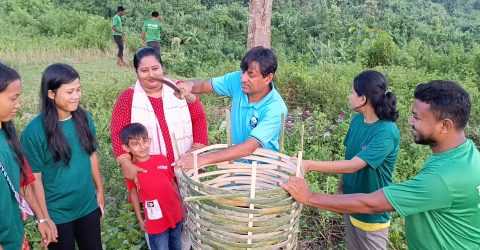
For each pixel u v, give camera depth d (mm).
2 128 2678
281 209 2518
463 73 11977
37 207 3041
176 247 3732
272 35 20406
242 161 3408
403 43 20672
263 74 3129
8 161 2645
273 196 2500
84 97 8141
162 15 21953
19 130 6254
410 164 5703
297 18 21547
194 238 2738
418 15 26734
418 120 2230
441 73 12195
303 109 8188
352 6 23969
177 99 3537
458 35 21625
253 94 3318
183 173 2783
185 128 3592
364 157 3133
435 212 2260
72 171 3111
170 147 3543
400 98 8062
